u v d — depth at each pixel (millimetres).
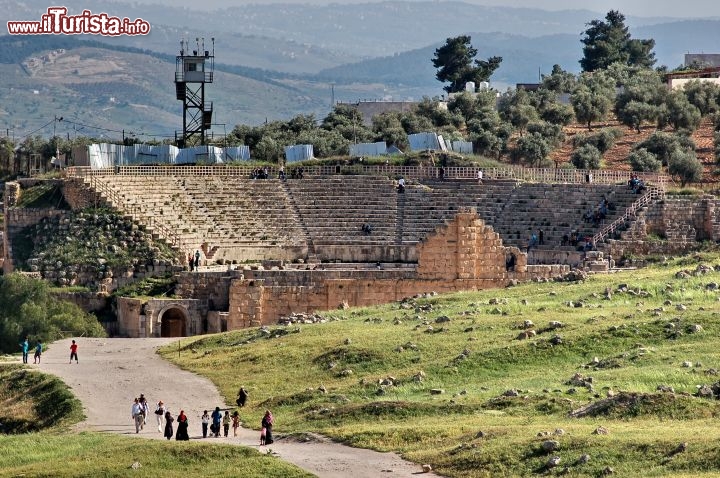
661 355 185125
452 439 156125
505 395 171625
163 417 186000
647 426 152500
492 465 145375
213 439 171125
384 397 182000
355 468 149750
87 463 160500
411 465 149750
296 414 180875
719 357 181750
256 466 152500
